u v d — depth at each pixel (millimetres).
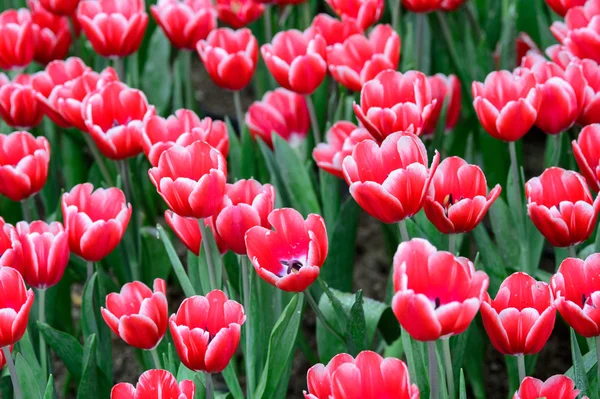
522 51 2271
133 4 2092
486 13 2393
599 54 1940
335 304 1762
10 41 2078
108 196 1812
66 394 2104
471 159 2133
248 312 1781
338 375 1558
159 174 1699
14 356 1826
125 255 2002
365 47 1946
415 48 2270
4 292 1646
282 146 1974
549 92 1838
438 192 1685
